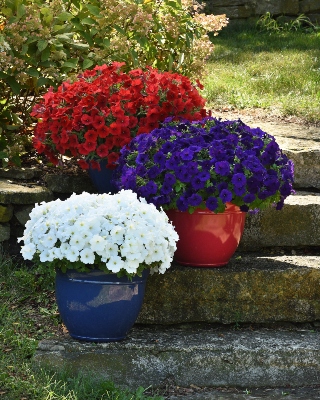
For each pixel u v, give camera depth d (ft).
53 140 14.67
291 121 18.92
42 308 13.93
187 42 16.93
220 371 12.97
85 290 12.72
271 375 13.03
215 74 23.40
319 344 13.23
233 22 32.94
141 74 15.21
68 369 12.78
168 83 14.88
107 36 16.33
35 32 15.55
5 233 14.82
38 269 14.57
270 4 32.91
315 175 16.15
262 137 13.92
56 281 12.99
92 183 15.42
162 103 14.82
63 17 15.57
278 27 32.14
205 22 17.61
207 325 13.85
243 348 13.03
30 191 14.90
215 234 13.53
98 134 14.53
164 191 13.17
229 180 13.24
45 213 12.94
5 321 13.56
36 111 15.02
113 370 12.84
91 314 12.77
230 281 13.73
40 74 15.85
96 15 15.71
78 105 14.55
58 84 15.93
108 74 15.02
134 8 15.84
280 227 14.93
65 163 16.19
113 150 14.85
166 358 12.92
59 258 12.53
